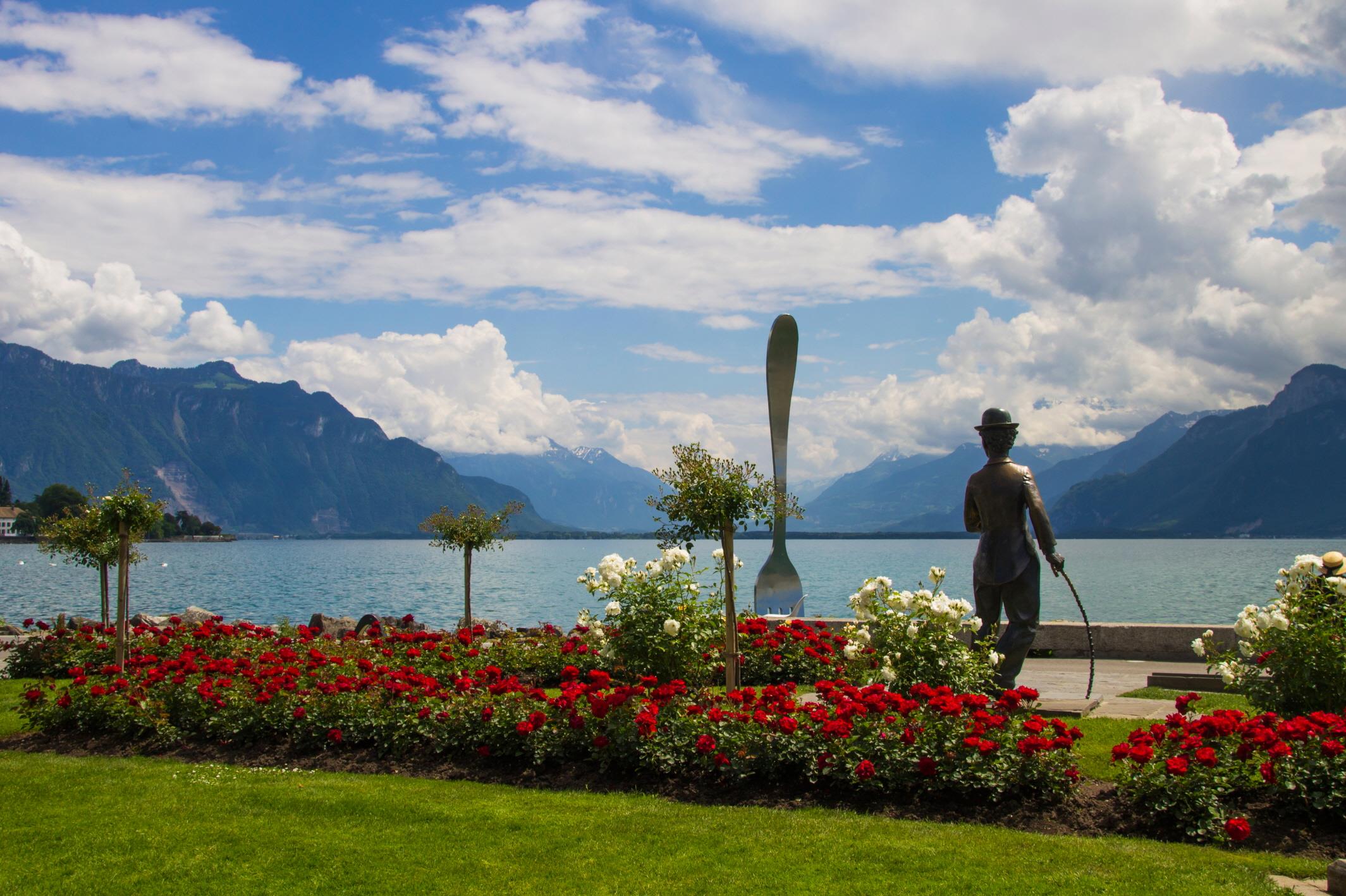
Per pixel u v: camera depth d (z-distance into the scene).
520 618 43.00
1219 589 64.31
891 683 10.57
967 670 10.62
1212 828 7.18
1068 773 7.91
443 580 76.44
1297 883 6.43
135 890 6.83
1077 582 73.38
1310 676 9.42
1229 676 10.09
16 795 8.95
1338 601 9.84
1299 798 7.31
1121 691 13.30
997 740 8.20
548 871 6.97
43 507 145.88
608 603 12.48
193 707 11.20
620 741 9.09
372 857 7.30
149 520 13.53
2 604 47.44
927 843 7.21
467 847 7.46
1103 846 7.10
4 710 13.18
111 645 16.39
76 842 7.69
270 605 49.56
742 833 7.52
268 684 10.73
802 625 14.95
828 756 8.33
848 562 117.38
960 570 89.19
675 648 11.67
